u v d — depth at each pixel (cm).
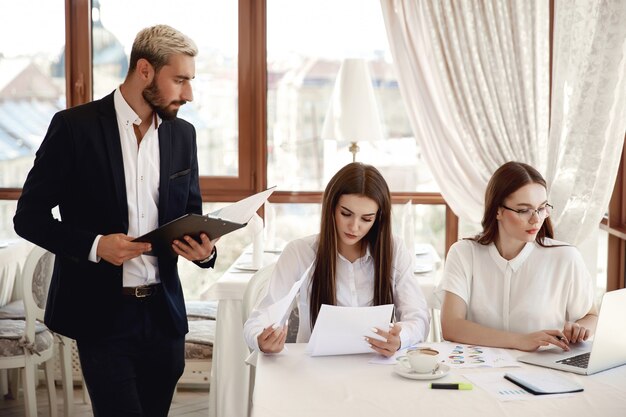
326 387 191
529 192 238
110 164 230
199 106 459
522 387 191
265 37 453
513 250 249
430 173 460
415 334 228
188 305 400
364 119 407
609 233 409
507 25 399
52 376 364
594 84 336
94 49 453
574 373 203
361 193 229
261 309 236
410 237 366
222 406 322
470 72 403
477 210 418
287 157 462
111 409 235
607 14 324
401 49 418
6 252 390
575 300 248
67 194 233
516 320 246
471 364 210
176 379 250
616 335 204
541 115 408
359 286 244
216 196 461
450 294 248
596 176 348
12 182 459
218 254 463
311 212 462
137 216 237
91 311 230
